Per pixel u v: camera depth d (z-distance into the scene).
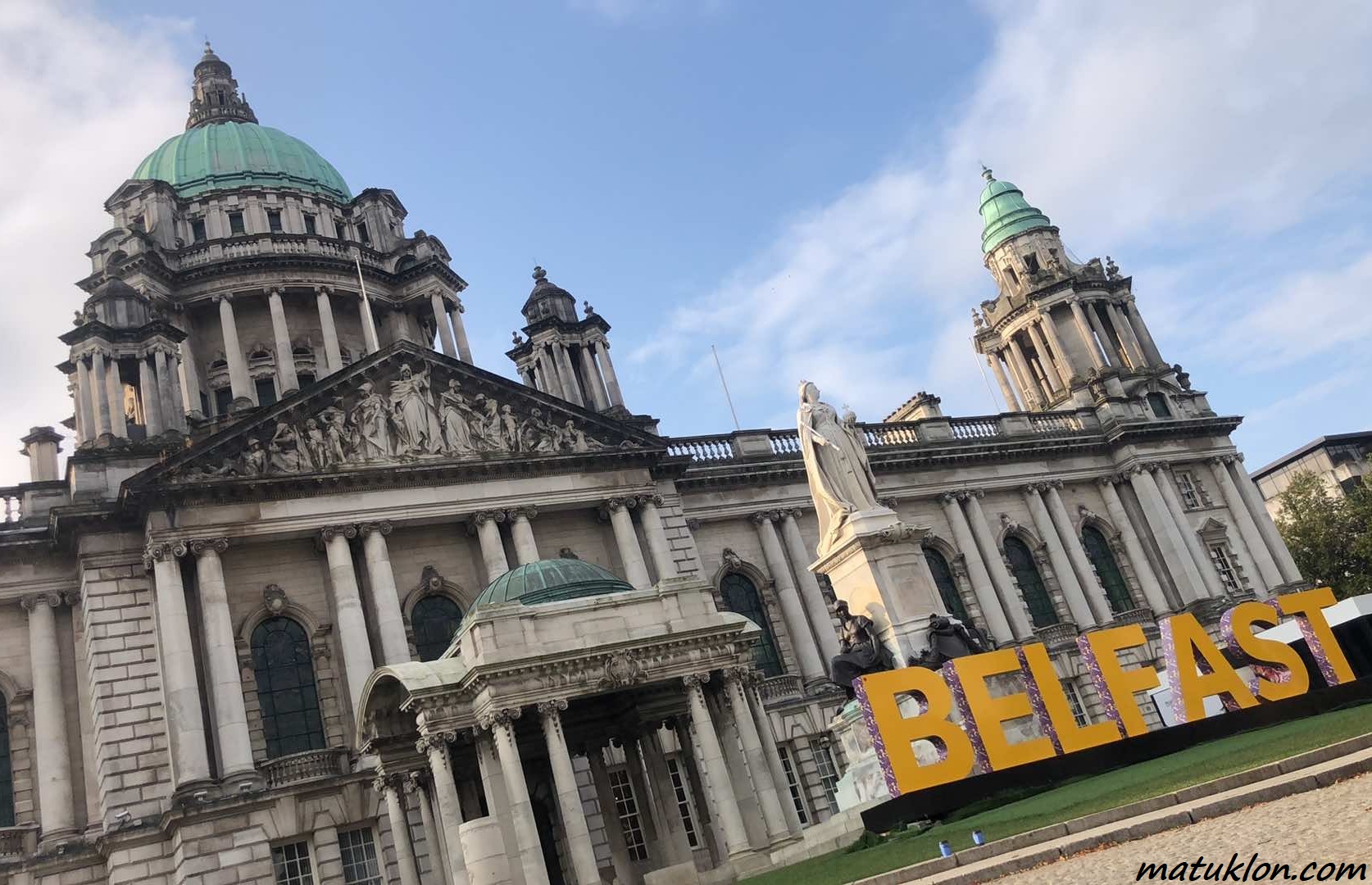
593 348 71.88
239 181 82.38
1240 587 81.88
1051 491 79.56
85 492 49.53
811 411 36.59
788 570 67.56
